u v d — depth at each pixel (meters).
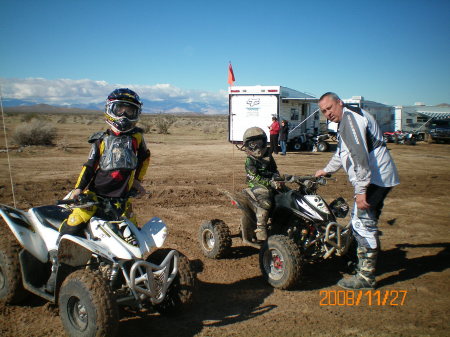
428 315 4.21
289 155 21.31
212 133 41.94
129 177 3.92
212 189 10.79
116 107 3.82
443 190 11.41
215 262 5.82
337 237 4.89
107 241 3.65
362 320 4.11
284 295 4.71
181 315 4.18
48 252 4.12
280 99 21.92
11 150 19.14
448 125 31.86
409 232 7.34
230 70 8.27
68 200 3.66
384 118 33.56
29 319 4.06
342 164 4.83
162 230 3.86
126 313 4.23
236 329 3.90
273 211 5.24
